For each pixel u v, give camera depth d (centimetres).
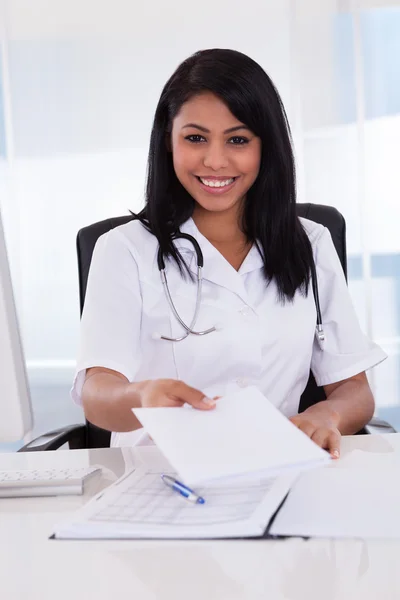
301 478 86
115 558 67
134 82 279
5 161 283
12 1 277
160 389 89
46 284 286
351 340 141
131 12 276
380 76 278
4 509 83
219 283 133
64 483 87
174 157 129
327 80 278
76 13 277
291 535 69
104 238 141
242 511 73
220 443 74
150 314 133
